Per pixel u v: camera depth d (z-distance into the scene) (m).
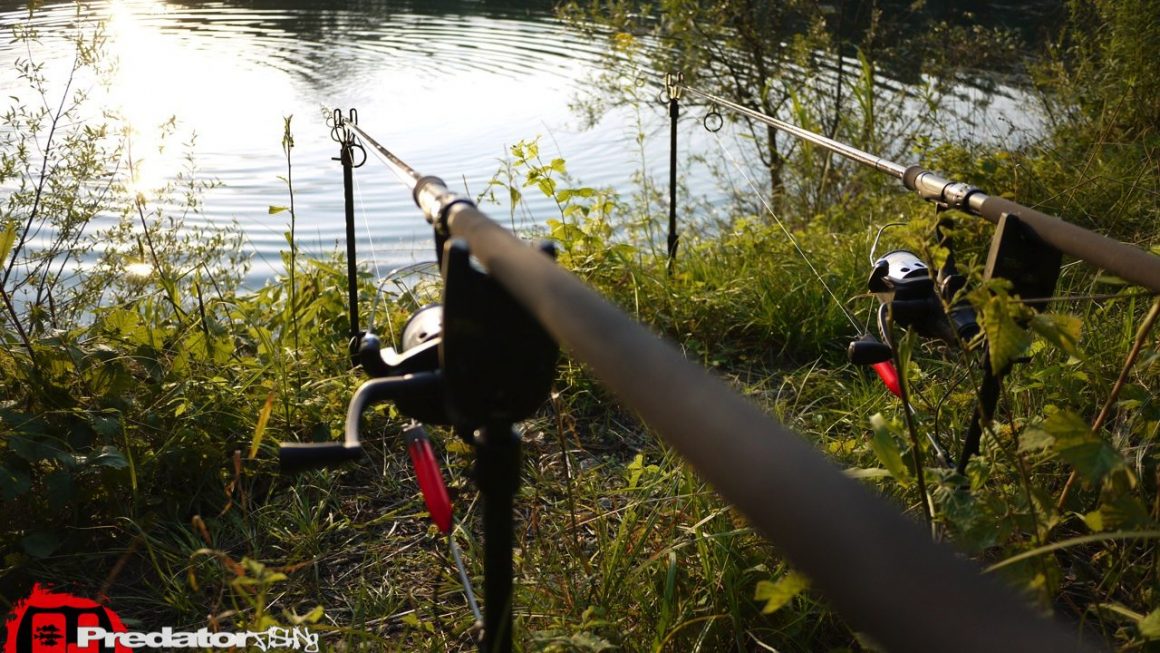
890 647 0.39
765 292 4.18
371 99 13.99
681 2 8.70
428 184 1.52
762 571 2.14
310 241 7.95
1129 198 4.52
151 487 2.83
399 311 4.09
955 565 0.41
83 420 2.80
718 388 0.55
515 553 2.52
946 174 4.97
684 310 4.18
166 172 9.88
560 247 4.36
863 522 0.43
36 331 3.18
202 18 21.39
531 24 20.69
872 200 6.27
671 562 2.12
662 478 2.65
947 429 2.71
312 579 2.57
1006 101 9.19
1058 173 5.00
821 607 2.06
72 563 2.58
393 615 2.40
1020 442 1.50
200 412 2.92
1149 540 2.04
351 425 1.31
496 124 12.26
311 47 18.25
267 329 4.03
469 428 1.35
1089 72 6.85
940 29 9.28
